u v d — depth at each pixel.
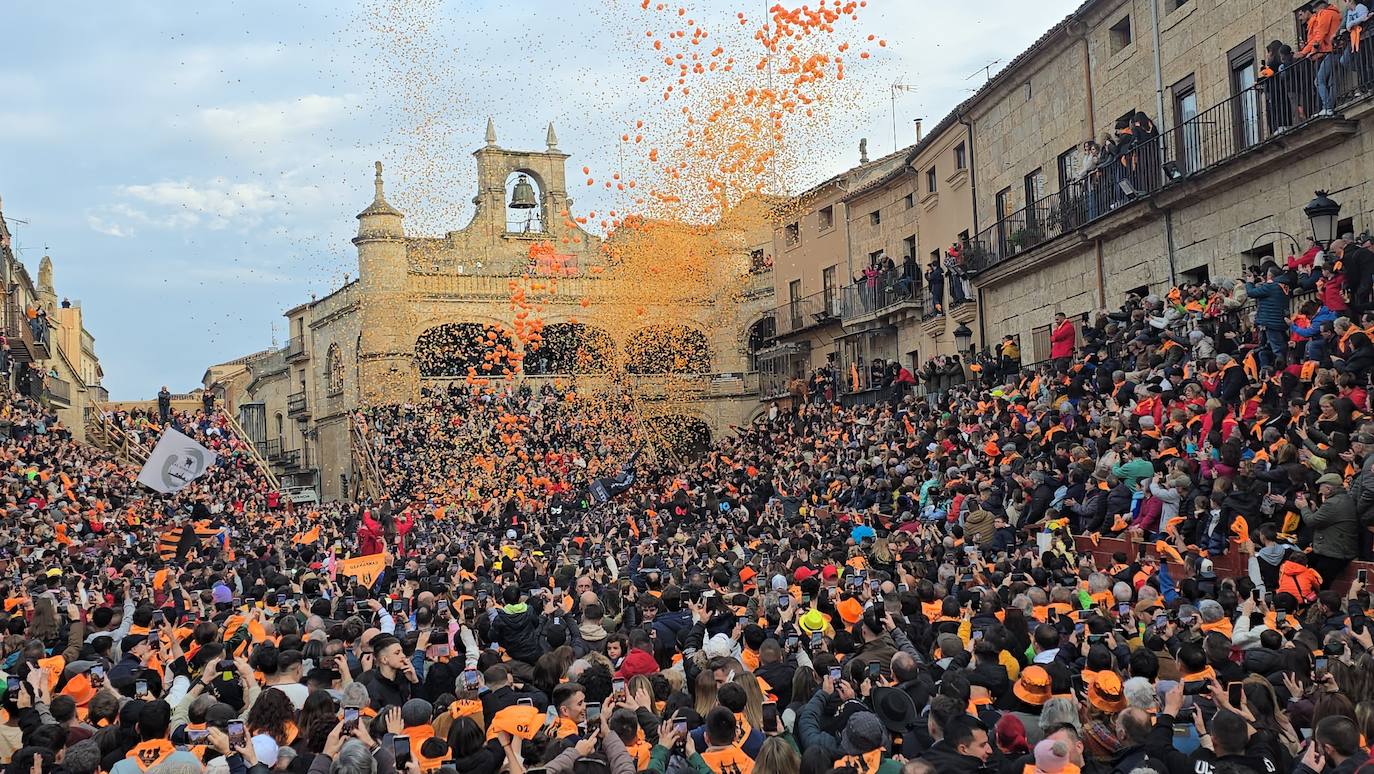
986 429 26.12
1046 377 26.61
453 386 56.84
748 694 8.23
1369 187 19.31
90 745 7.41
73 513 28.86
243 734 7.44
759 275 60.44
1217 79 24.08
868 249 47.62
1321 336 17.80
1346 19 19.14
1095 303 28.42
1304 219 21.05
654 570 15.83
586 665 9.48
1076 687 8.52
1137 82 27.19
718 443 51.81
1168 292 24.77
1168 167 24.19
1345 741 6.66
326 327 64.75
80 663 10.23
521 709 7.69
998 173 34.91
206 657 10.26
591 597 12.88
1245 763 6.96
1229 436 16.98
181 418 55.16
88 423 55.31
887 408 34.94
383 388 58.81
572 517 36.31
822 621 10.83
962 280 36.44
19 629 13.20
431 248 61.28
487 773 7.57
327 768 7.42
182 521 31.09
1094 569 15.09
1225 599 11.36
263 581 17.83
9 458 32.19
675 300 60.62
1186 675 8.60
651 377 60.25
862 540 19.47
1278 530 14.51
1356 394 15.92
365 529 24.69
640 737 7.99
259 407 76.81
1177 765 7.12
